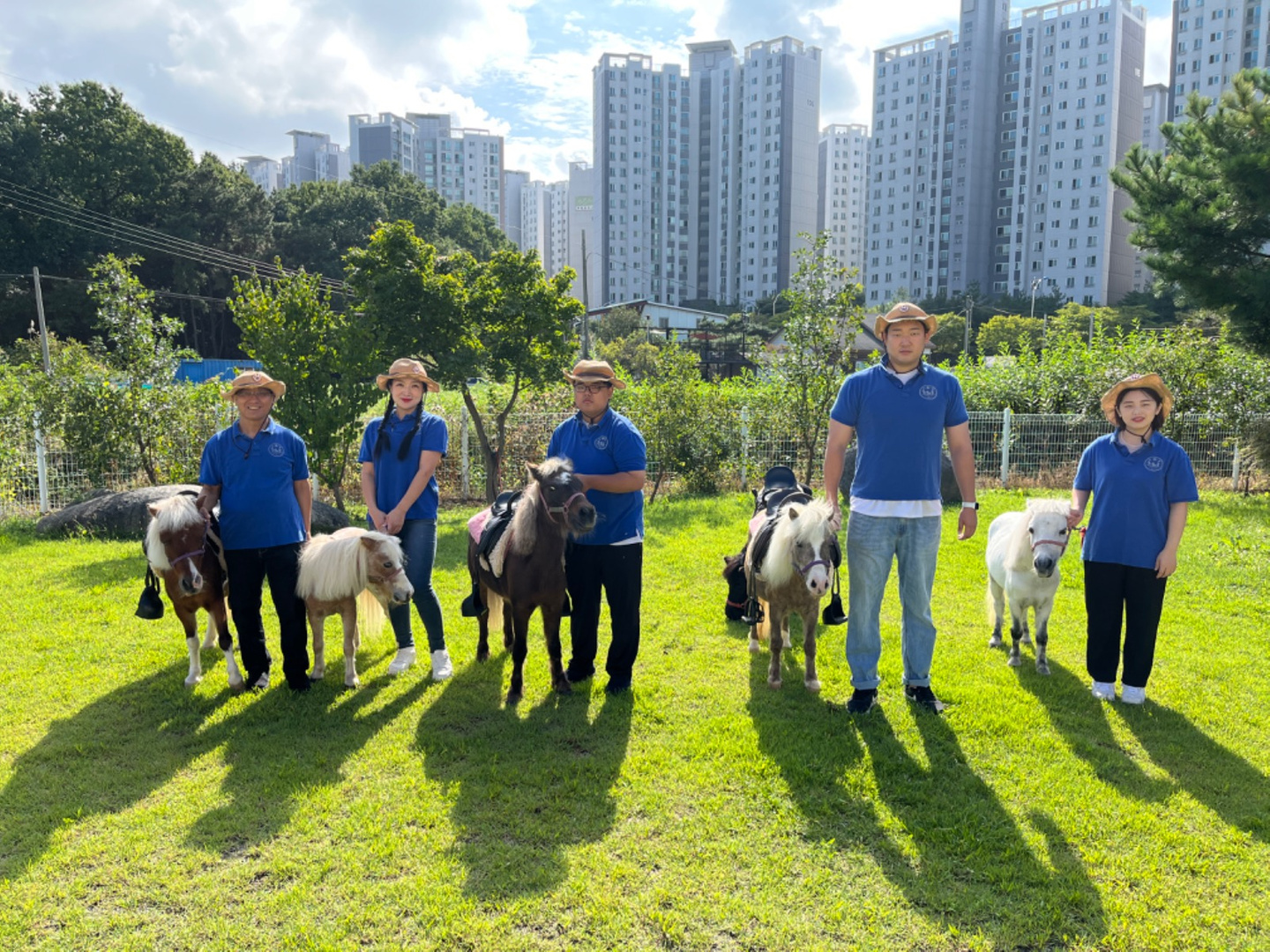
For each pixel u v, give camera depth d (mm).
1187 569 7219
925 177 94250
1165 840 3158
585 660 4883
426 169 131250
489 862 3039
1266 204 10023
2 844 3166
